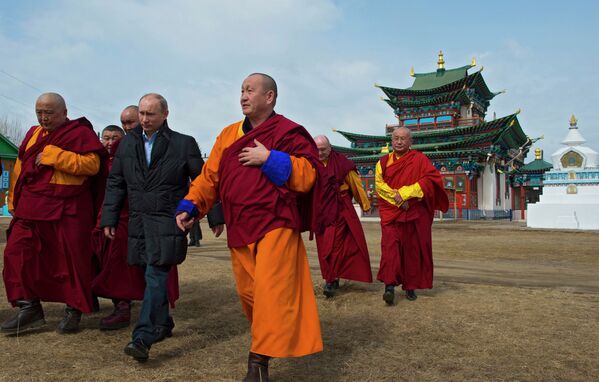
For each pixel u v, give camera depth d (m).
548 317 4.69
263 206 2.83
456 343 3.81
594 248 13.30
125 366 3.21
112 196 3.72
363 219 34.84
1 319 4.51
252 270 2.88
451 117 48.56
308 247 12.81
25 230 3.91
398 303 5.42
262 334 2.65
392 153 5.83
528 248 13.37
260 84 3.03
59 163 3.84
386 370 3.18
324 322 4.54
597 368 3.23
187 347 3.67
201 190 3.16
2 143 32.09
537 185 50.12
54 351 3.52
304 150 2.94
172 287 4.05
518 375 3.09
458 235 19.77
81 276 3.97
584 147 34.94
